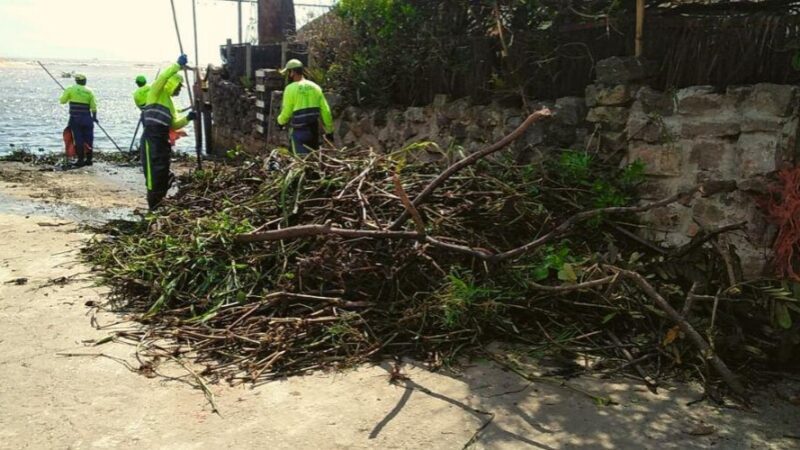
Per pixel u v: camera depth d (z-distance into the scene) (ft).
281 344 13.58
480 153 15.44
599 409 11.41
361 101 28.84
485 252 14.92
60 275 18.78
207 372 12.76
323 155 19.71
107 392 11.97
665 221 16.42
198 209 20.88
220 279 16.20
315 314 14.51
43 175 40.52
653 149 16.67
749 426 10.87
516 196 16.70
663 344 12.87
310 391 12.10
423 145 19.26
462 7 23.73
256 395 11.95
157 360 13.33
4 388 12.05
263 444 10.32
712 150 15.38
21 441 10.36
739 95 14.75
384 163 18.95
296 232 15.76
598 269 14.05
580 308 14.79
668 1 18.81
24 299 16.74
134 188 36.45
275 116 38.22
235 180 22.31
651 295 12.50
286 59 41.63
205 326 14.62
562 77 20.52
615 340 13.70
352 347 13.78
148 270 17.13
